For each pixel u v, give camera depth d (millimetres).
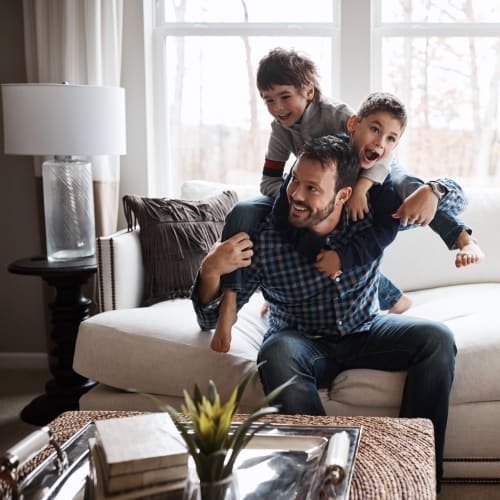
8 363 3881
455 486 2369
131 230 3045
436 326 2285
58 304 3070
